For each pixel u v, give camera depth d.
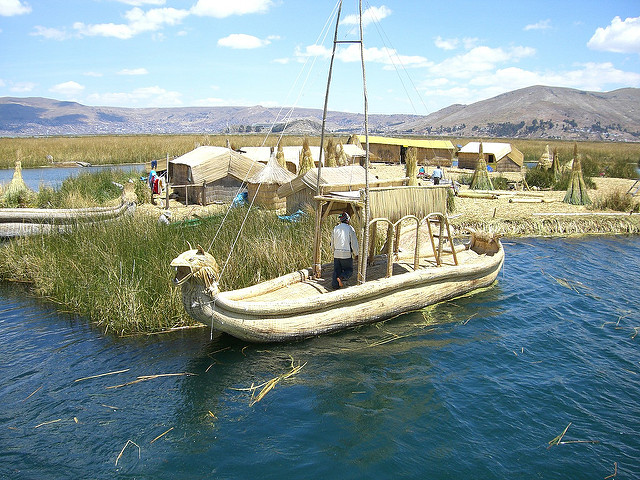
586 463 5.30
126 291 8.91
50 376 6.98
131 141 64.81
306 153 19.09
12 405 6.29
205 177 18.98
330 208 9.91
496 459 5.35
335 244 9.03
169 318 8.71
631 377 7.17
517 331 8.78
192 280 7.15
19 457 5.33
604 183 29.19
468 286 10.62
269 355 7.66
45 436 5.70
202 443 5.60
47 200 18.17
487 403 6.42
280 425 5.94
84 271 10.30
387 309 9.04
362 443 5.61
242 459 5.34
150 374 7.07
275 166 17.89
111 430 5.82
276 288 9.02
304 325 8.01
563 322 9.22
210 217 13.53
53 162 42.94
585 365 7.52
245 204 16.11
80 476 5.06
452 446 5.56
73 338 8.23
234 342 8.05
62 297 9.96
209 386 6.77
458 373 7.22
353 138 39.62
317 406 6.32
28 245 12.09
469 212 18.97
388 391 6.70
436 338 8.42
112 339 8.21
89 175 24.25
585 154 52.62
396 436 5.73
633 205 20.30
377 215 8.83
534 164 46.38
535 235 17.03
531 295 10.74
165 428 5.87
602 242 16.00
